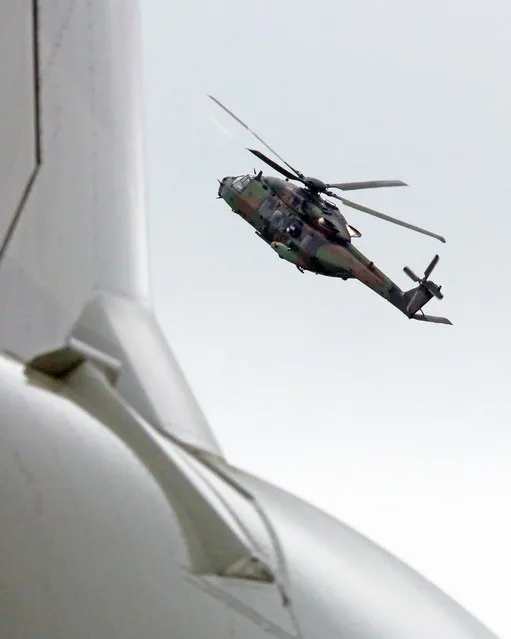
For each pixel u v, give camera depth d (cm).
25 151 6219
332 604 4528
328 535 5447
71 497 4206
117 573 3938
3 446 4322
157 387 5969
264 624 4134
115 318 6325
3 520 3938
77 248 6425
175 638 3769
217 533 4528
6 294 5503
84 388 5284
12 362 5309
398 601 5038
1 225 5706
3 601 3628
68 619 3653
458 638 5038
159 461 4850
